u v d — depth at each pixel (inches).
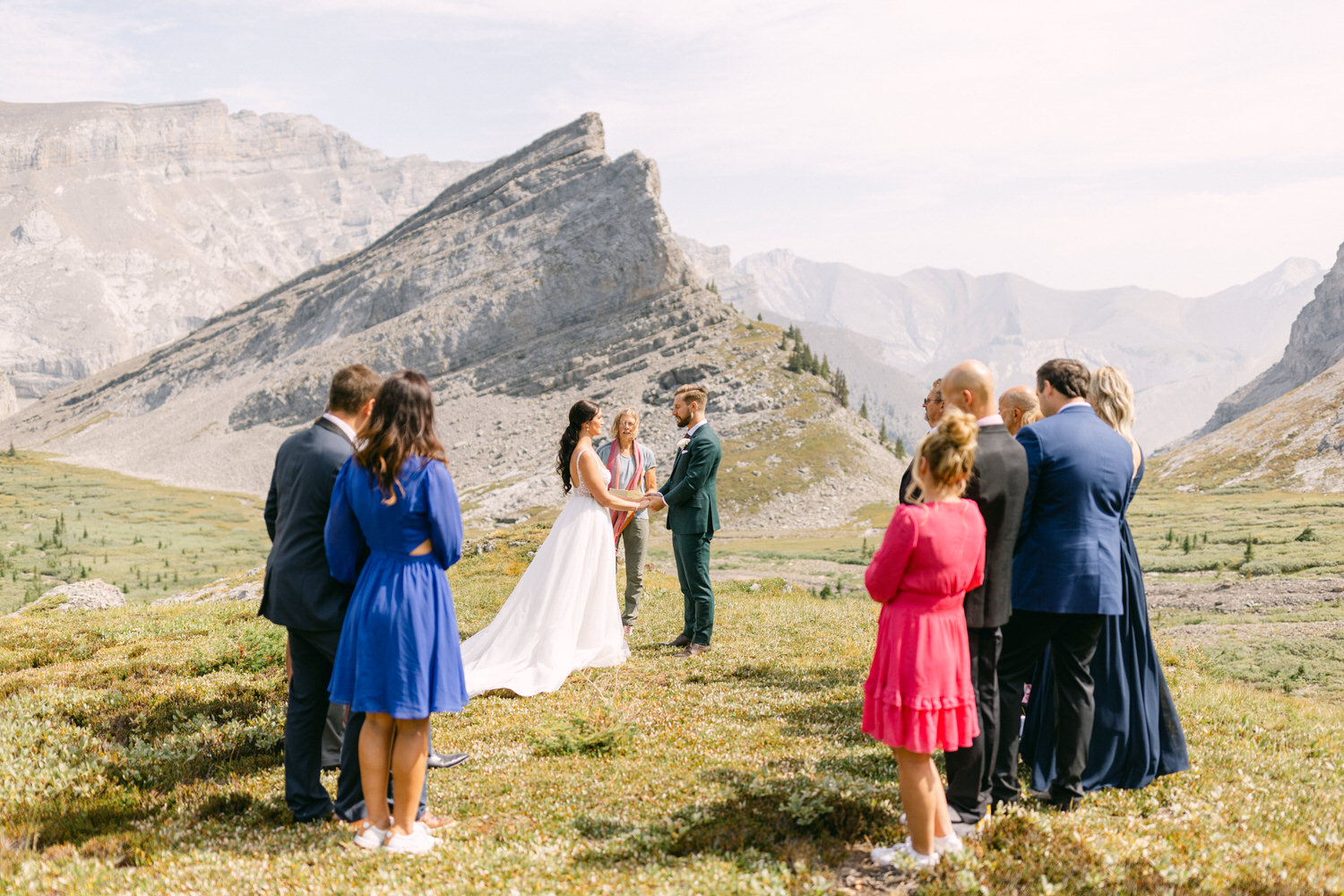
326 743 284.4
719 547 5152.6
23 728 312.5
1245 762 269.6
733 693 369.4
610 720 325.7
